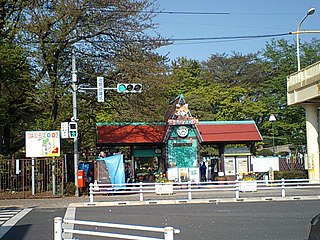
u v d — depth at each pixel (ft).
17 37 90.79
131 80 95.86
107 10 93.04
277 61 163.84
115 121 119.24
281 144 168.45
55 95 93.20
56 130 91.66
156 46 97.66
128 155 134.51
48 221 53.31
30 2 90.38
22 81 91.15
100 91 82.48
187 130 104.27
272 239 38.29
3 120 97.96
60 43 91.81
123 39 96.63
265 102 158.61
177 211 60.80
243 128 108.37
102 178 88.74
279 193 84.28
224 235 40.81
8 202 77.36
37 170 89.04
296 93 98.12
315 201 71.15
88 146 136.56
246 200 74.13
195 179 102.99
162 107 105.19
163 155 106.22
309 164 97.40
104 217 55.42
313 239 22.36
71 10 87.92
